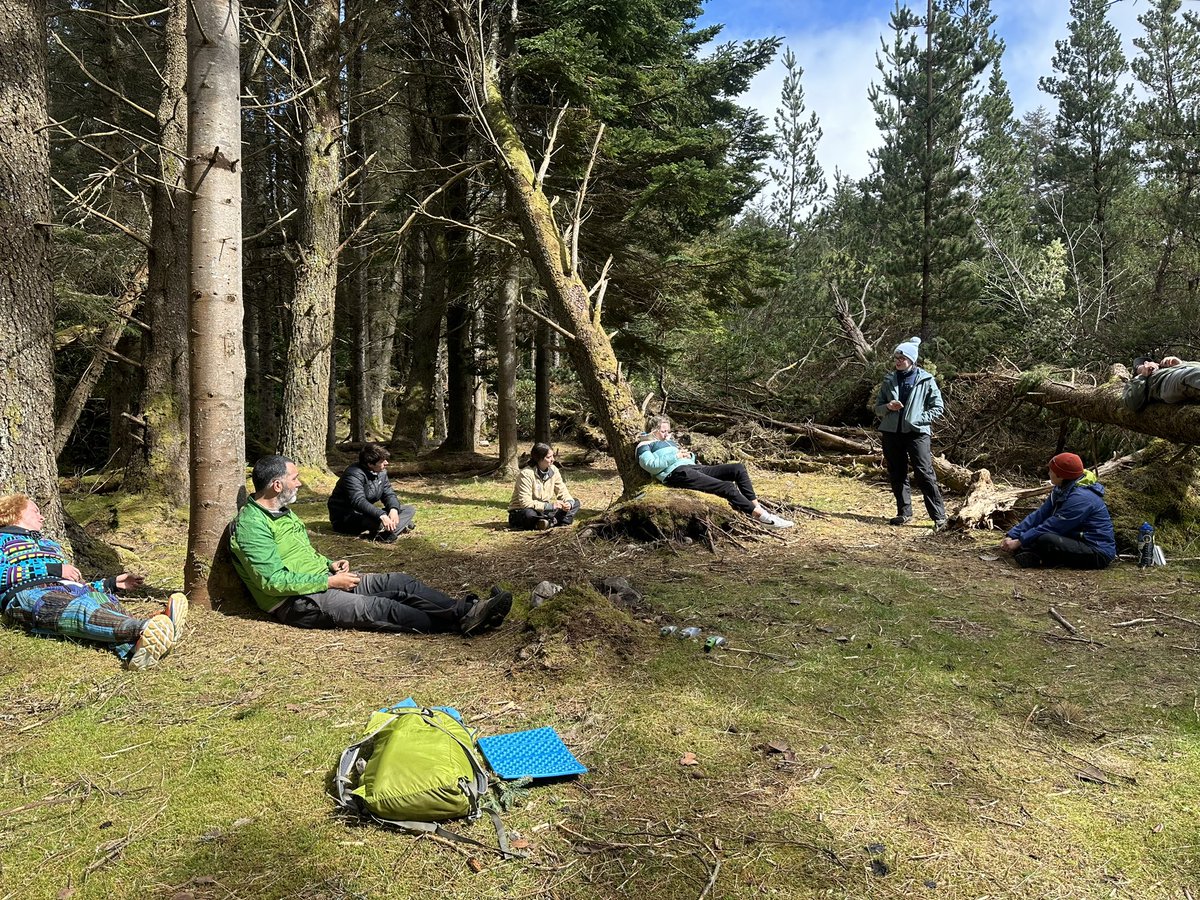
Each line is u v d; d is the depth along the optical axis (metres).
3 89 4.45
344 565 4.54
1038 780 2.63
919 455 7.07
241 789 2.56
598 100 9.80
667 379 15.68
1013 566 5.59
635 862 2.17
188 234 4.38
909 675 3.54
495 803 2.45
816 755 2.79
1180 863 2.17
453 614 4.27
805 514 7.67
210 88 4.27
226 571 4.43
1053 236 20.25
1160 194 15.40
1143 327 10.82
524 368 23.23
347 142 14.35
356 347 17.81
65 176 13.05
